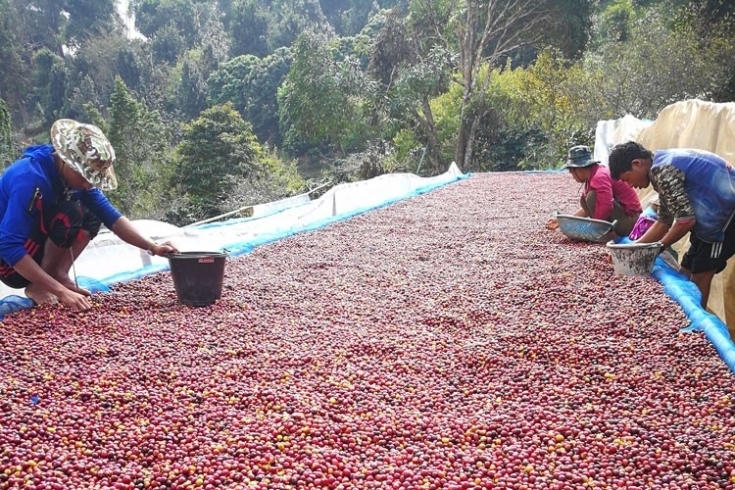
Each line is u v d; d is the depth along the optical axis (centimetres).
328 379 343
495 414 303
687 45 1816
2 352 367
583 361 366
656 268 536
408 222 916
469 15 2627
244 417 297
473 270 603
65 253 470
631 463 257
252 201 2703
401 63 2764
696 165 479
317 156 4512
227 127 3175
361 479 246
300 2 7325
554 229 780
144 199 3106
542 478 245
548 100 2486
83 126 430
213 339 405
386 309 479
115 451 266
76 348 379
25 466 249
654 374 341
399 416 301
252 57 5634
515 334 412
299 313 468
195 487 241
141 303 475
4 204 420
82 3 7581
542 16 2658
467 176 1866
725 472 248
